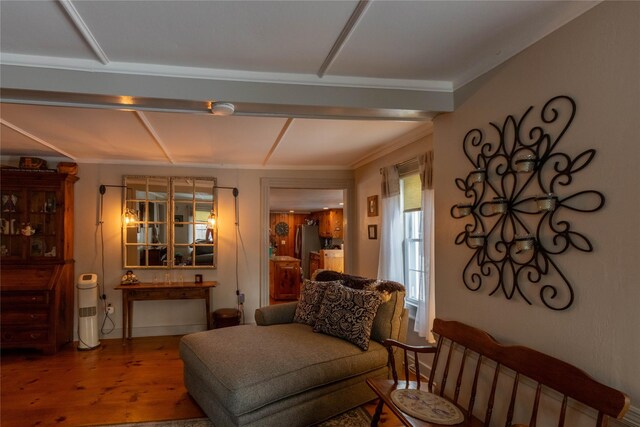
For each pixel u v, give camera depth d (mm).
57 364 3670
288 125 3137
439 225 2369
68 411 2701
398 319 2975
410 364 3443
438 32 1712
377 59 1965
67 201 4273
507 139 1857
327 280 3576
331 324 2916
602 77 1406
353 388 2686
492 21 1626
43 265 4098
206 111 2217
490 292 1949
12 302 3891
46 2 1451
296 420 2348
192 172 4871
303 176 5090
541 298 1653
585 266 1464
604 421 1297
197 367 2520
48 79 1891
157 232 4734
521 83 1779
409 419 1776
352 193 5148
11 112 2740
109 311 4516
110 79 1953
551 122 1616
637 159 1289
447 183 2305
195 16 1555
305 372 2369
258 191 5023
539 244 1661
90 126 3111
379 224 4293
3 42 1741
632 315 1303
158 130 3266
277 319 3445
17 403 2830
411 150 3596
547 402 1607
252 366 2307
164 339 4539
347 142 3750
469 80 2135
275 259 7477
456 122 2234
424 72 2137
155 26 1625
